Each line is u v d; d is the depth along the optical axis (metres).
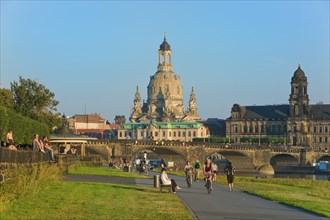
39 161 73.88
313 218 54.12
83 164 153.75
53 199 55.19
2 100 166.25
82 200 56.44
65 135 148.50
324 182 148.12
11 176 55.91
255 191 84.75
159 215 49.88
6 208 46.84
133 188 77.31
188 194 75.56
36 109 178.12
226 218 51.62
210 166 78.94
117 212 49.91
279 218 53.28
